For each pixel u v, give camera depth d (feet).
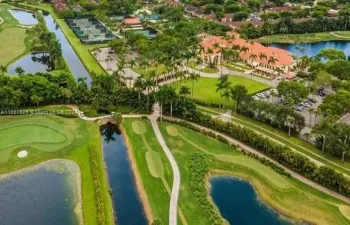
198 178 453.58
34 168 470.80
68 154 499.10
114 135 571.28
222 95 624.59
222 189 450.71
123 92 629.92
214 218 394.93
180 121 586.45
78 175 461.78
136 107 622.54
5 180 447.83
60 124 569.23
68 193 430.61
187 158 499.10
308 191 440.45
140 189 442.50
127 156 514.27
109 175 472.03
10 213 399.65
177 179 456.86
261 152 513.04
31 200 418.51
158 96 580.30
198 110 620.90
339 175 436.35
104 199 420.77
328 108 575.79
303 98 650.84
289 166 480.64
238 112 620.08
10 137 528.22
